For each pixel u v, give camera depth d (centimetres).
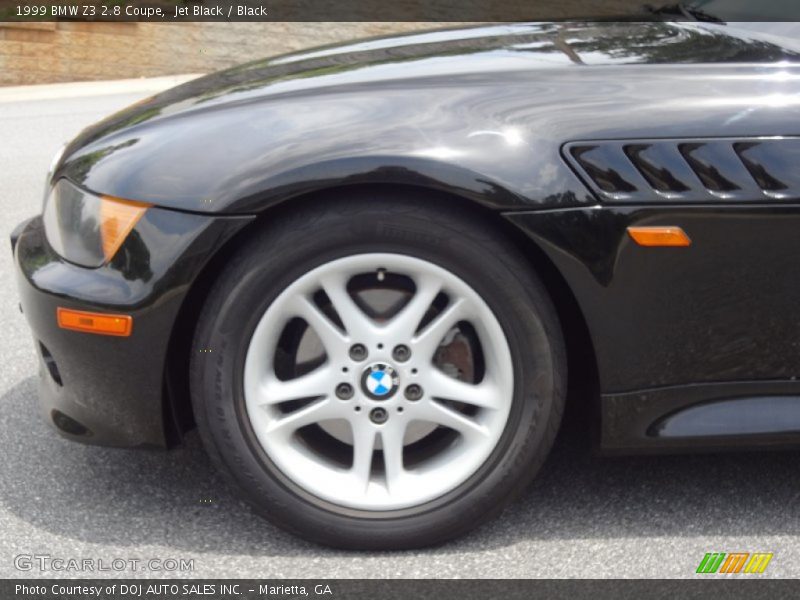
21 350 379
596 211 230
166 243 232
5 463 291
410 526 243
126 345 237
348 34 1339
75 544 250
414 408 243
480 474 243
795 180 231
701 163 232
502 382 240
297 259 232
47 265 246
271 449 241
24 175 695
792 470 284
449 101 240
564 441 297
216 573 238
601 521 259
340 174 227
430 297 237
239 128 240
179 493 274
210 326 234
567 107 238
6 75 1287
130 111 282
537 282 236
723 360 241
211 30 1308
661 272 233
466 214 233
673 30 289
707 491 273
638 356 238
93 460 292
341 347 239
